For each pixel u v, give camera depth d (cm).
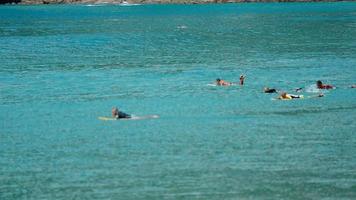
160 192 10850
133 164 12131
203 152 12738
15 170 11950
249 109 16112
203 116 15475
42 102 17438
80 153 12825
